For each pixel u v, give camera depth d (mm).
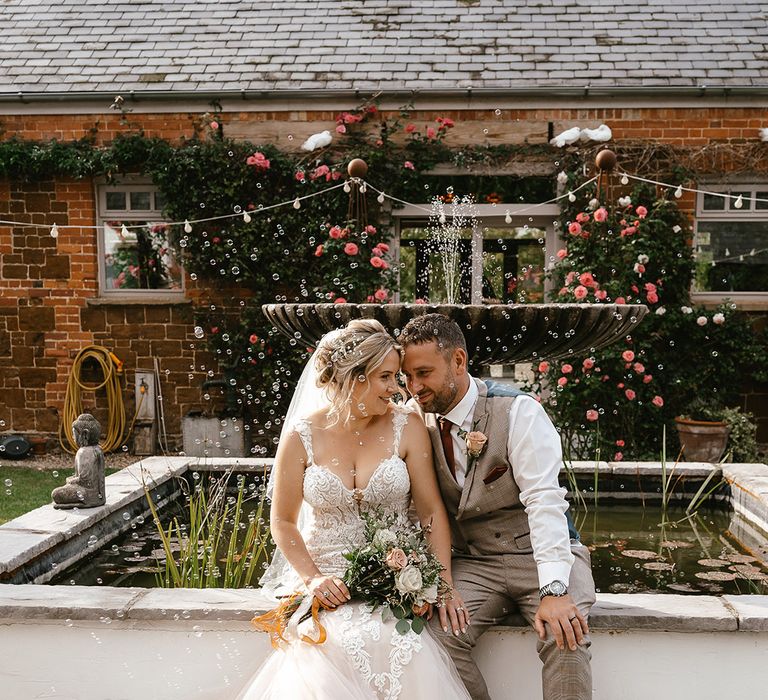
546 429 2197
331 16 7879
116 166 7055
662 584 3164
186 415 7148
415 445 2307
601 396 6742
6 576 2758
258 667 2338
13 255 7410
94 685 2395
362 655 1981
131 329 7371
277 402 7223
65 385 7469
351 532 2262
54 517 3322
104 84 7184
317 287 7051
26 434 7512
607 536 3883
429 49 7402
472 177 7223
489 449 2193
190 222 6961
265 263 7176
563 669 2006
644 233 6777
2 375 7504
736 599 2387
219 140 7094
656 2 7789
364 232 6605
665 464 4555
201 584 2969
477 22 7691
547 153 7027
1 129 7281
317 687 1941
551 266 6996
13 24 7988
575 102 6988
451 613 2105
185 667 2365
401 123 7094
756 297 7180
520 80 7020
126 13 8070
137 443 7234
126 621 2365
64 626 2383
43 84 7215
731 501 4355
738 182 7074
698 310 6895
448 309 3053
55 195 7332
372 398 2236
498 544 2273
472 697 2145
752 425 6449
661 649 2279
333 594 2084
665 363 6977
